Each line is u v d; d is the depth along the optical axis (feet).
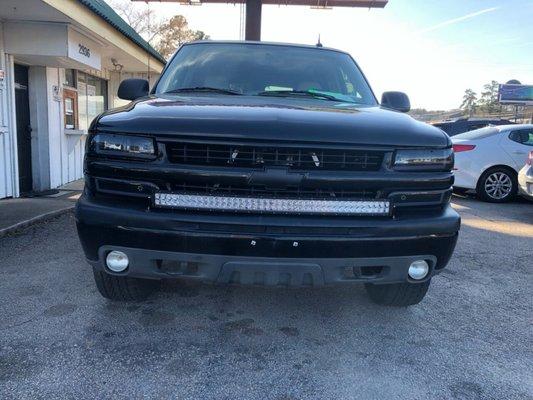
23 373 9.14
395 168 9.64
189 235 9.15
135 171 9.30
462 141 32.73
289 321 11.80
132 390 8.77
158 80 14.17
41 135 31.78
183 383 9.04
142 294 12.03
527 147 31.91
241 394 8.77
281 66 14.51
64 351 9.97
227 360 9.89
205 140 9.13
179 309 12.18
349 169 9.51
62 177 34.65
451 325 12.03
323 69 14.70
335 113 10.55
